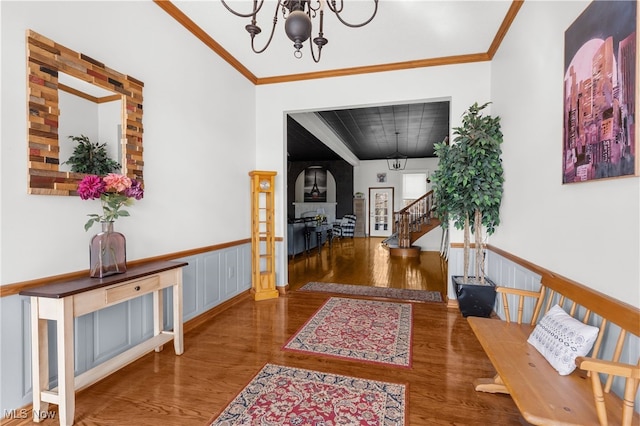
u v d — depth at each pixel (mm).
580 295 1814
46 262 2033
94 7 2334
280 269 4676
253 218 4395
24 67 1905
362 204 12484
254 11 1812
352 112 6480
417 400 2109
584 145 1815
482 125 3381
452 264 4035
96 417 1946
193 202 3391
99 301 2029
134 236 2662
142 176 2703
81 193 2025
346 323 3482
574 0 1968
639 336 1381
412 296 4488
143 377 2398
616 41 1531
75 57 2162
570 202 2025
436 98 4074
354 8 2982
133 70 2650
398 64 4148
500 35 3369
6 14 1816
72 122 2168
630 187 1479
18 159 1880
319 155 11367
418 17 3129
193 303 3404
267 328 3359
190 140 3338
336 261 7344
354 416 1939
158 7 2904
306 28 1724
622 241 1536
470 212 3551
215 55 3750
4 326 1828
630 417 1202
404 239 8273
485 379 2266
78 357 2246
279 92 4668
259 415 1954
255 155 4777
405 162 11562
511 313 3086
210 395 2168
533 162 2600
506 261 3238
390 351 2814
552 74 2275
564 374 1612
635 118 1409
